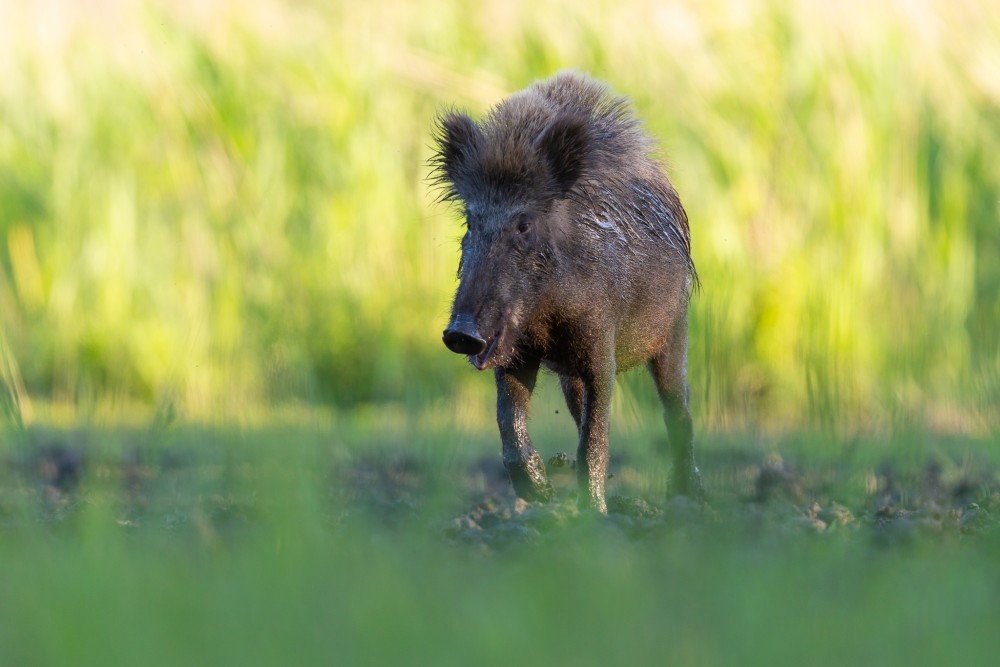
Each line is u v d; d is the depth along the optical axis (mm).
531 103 18797
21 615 8984
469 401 31984
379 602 9102
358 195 35688
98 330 34625
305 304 34406
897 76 34688
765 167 34062
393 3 37875
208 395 30703
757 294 32344
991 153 34906
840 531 13609
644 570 10773
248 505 15461
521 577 10391
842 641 8375
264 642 8320
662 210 19875
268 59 36969
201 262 35094
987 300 33312
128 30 37469
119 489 18484
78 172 35938
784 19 35000
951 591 9570
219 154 36188
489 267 17297
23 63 37156
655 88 34688
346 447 21234
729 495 16688
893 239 33594
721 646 8242
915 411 22891
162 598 9320
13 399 23828
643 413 23328
